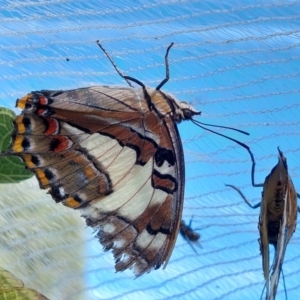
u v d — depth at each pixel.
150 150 0.24
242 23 0.27
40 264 0.30
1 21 0.27
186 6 0.27
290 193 0.27
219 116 0.28
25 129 0.22
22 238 0.29
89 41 0.27
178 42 0.27
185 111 0.25
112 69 0.27
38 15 0.27
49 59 0.27
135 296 0.30
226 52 0.27
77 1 0.27
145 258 0.24
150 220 0.24
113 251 0.24
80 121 0.24
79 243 0.30
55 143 0.23
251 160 0.29
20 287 0.21
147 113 0.25
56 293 0.30
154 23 0.27
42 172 0.23
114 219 0.24
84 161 0.24
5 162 0.22
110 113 0.24
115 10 0.27
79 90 0.24
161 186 0.24
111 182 0.24
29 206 0.29
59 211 0.30
